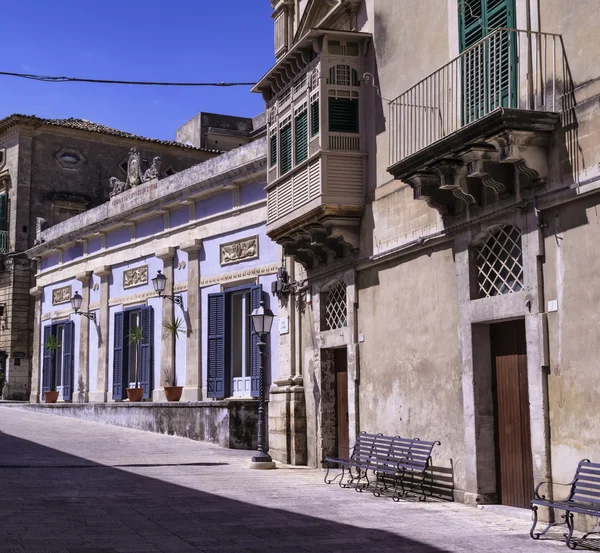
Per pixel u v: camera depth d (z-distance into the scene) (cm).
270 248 2028
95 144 3825
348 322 1495
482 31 1145
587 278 952
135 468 1562
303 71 1521
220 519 1018
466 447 1151
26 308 3650
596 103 939
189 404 2092
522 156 1002
